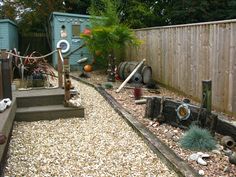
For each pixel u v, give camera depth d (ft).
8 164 8.66
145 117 12.59
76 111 13.41
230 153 8.75
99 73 25.50
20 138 10.81
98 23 23.73
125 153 9.36
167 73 18.66
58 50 16.43
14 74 18.66
